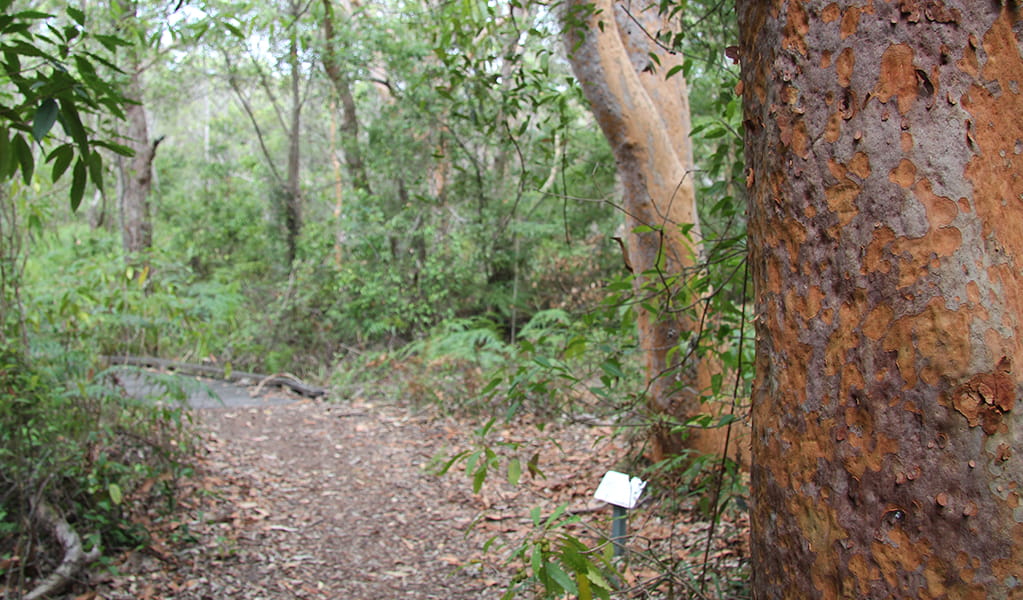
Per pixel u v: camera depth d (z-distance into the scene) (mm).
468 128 9891
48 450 4094
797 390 1157
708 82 6332
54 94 1979
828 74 1115
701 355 2949
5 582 3893
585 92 5332
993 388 1014
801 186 1144
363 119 13750
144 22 6215
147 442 5082
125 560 4379
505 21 4340
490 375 7902
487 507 5629
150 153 12836
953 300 1031
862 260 1086
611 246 12789
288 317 11656
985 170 1055
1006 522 1005
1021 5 1070
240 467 6367
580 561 1920
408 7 7090
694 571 3244
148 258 7316
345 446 7180
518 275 12859
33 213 4867
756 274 1265
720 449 5105
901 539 1054
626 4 5496
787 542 1177
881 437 1068
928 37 1062
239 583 4359
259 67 12594
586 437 6887
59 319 5344
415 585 4461
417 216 11805
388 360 9969
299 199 13867
